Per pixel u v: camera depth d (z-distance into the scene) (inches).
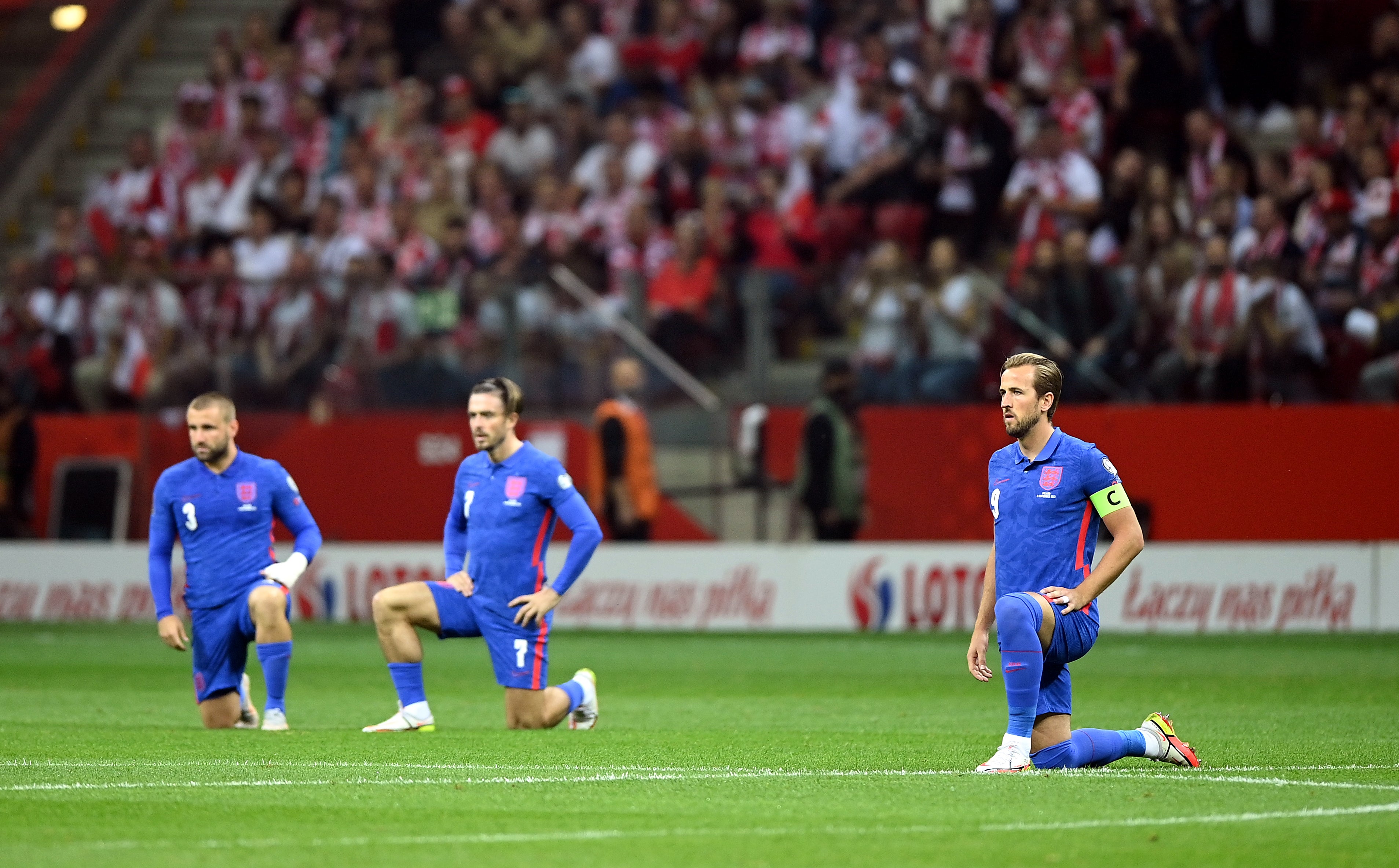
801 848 722.8
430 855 709.9
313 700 1509.6
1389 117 2507.4
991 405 2117.4
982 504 2122.3
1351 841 737.0
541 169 2883.9
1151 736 971.3
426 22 3186.5
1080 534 937.5
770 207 2669.8
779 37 2930.6
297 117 3061.0
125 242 2955.2
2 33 3585.1
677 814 809.5
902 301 2138.3
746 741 1135.6
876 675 1716.3
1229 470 2084.2
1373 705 1424.7
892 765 1005.2
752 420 2151.8
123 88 3440.0
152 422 2306.8
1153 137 2603.3
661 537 2186.3
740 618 2158.0
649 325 2191.2
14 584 2325.3
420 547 2225.6
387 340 2240.4
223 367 2287.2
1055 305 2119.8
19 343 2356.1
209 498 1214.3
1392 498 2060.8
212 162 3021.7
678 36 2987.2
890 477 2138.3
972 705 1455.5
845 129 2768.2
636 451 2178.9
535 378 2204.7
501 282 2217.0
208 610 1216.8
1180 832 754.2
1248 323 2085.4
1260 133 2736.2
